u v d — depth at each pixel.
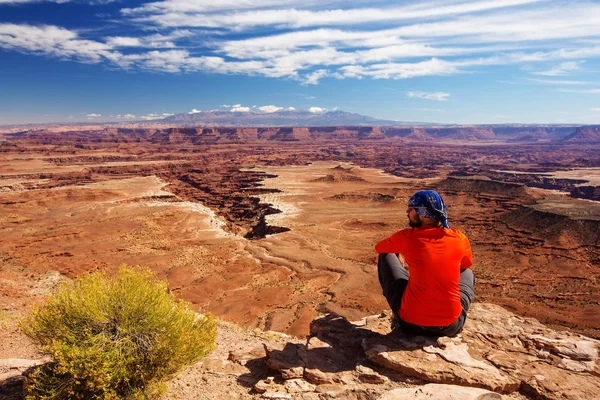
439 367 4.99
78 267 54.12
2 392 6.02
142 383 5.71
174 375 5.94
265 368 6.45
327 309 43.31
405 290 5.34
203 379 6.14
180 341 5.77
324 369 5.46
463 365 5.03
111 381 5.39
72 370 5.18
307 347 6.06
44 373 5.42
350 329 6.45
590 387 4.75
